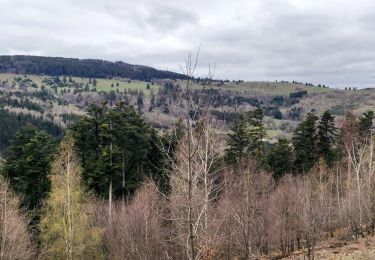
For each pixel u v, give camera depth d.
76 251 32.12
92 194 39.19
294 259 32.78
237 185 29.98
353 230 38.78
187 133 10.76
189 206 11.12
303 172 52.62
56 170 33.38
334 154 57.09
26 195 38.31
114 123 46.25
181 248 21.28
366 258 28.14
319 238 39.28
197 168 11.86
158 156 46.72
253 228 32.91
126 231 29.77
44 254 32.31
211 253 14.13
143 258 28.14
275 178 54.31
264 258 34.91
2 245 25.11
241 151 49.88
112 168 43.62
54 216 31.91
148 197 30.45
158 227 29.00
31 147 39.78
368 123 56.41
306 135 57.94
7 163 39.91
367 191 38.31
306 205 27.16
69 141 34.56
